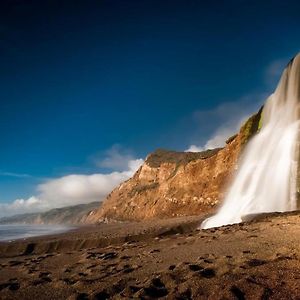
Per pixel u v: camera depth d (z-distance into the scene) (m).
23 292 6.32
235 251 8.06
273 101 31.09
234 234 11.09
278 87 30.12
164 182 71.19
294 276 5.36
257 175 26.89
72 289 6.25
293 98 26.28
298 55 26.66
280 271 5.71
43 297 5.95
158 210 61.16
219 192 46.06
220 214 27.77
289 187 21.83
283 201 21.78
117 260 8.80
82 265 8.73
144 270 7.15
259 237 9.76
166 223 30.48
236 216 24.14
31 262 10.10
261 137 30.42
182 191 56.03
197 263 7.08
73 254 11.13
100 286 6.21
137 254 9.45
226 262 6.82
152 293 5.51
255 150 30.31
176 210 54.78
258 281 5.29
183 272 6.48
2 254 20.56
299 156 22.09
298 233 9.64
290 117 26.00
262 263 6.57
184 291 5.35
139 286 5.91
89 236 23.92
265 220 14.38
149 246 10.95
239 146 44.03
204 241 10.38
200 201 49.62
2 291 6.48
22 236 33.47
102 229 32.00
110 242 21.36
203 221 27.62
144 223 36.03
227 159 47.16
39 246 21.58
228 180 44.19
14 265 9.81
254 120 41.75
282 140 25.22
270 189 23.70
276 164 24.53
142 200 78.12
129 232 24.84
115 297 5.51
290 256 6.74
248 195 26.23
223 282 5.47
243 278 5.42
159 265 7.51
